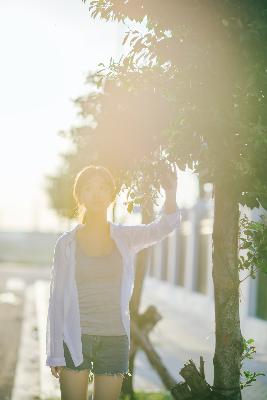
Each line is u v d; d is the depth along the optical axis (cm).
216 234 486
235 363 486
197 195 2308
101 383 440
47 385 983
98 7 474
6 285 3497
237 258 489
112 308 439
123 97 488
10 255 7781
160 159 479
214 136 434
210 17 424
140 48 464
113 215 509
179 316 2248
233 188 457
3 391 978
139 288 916
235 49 419
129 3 461
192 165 449
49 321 441
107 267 441
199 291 2319
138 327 916
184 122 427
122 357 442
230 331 484
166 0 440
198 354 1384
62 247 445
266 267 481
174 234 2728
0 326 1773
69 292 439
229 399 482
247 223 491
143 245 461
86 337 434
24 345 1445
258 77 415
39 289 3141
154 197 485
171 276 2762
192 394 487
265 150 429
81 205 462
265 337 1502
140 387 1028
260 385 971
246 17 418
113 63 484
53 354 436
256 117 427
